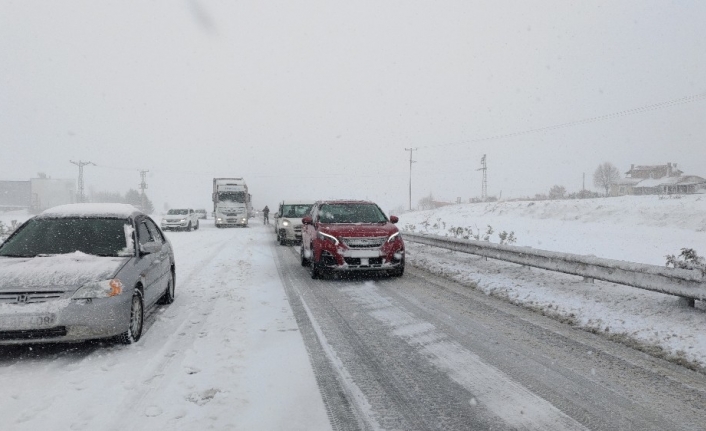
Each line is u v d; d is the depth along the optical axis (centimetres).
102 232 595
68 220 612
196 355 484
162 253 700
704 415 345
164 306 723
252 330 580
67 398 376
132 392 387
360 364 459
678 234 1945
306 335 559
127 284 514
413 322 622
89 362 464
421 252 1405
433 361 468
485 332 573
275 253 1558
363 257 924
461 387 402
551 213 2933
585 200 3175
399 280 960
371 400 375
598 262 729
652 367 447
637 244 1716
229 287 891
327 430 324
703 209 2261
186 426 327
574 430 324
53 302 464
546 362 463
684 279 587
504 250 1007
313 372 436
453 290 850
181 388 396
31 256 558
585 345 518
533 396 382
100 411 351
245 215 3591
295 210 2017
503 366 452
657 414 347
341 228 960
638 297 683
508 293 793
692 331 527
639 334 541
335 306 720
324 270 965
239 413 349
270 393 387
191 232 2950
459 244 1230
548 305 698
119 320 491
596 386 402
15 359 474
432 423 336
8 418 340
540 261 879
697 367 443
